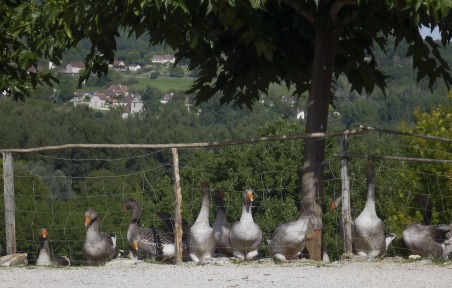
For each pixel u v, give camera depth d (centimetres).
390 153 3688
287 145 4328
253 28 2055
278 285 1645
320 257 2058
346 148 2047
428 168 3847
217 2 1897
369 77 2569
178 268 1903
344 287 1623
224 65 2523
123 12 2008
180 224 2039
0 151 2150
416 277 1733
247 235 1998
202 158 4766
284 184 3959
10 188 2162
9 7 2733
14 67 3045
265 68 2520
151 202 3083
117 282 1714
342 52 2525
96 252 2114
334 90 2678
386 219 3362
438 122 4706
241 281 1694
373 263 1938
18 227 2592
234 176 4412
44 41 2330
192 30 2005
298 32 2447
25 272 1888
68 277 1797
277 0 2114
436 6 1844
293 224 1998
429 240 2053
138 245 2109
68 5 2109
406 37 2392
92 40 2244
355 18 2339
